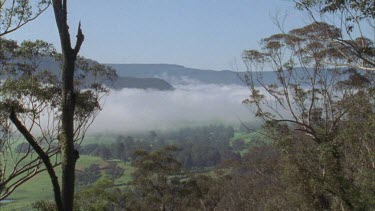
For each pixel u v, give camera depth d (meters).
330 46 22.09
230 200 43.91
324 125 23.50
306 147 20.12
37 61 20.91
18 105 17.92
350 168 20.31
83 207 29.91
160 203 38.88
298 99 24.69
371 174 18.30
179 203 40.56
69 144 7.22
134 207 38.12
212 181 45.53
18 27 14.97
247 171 45.50
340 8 14.45
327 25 17.80
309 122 22.78
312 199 19.48
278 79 25.50
